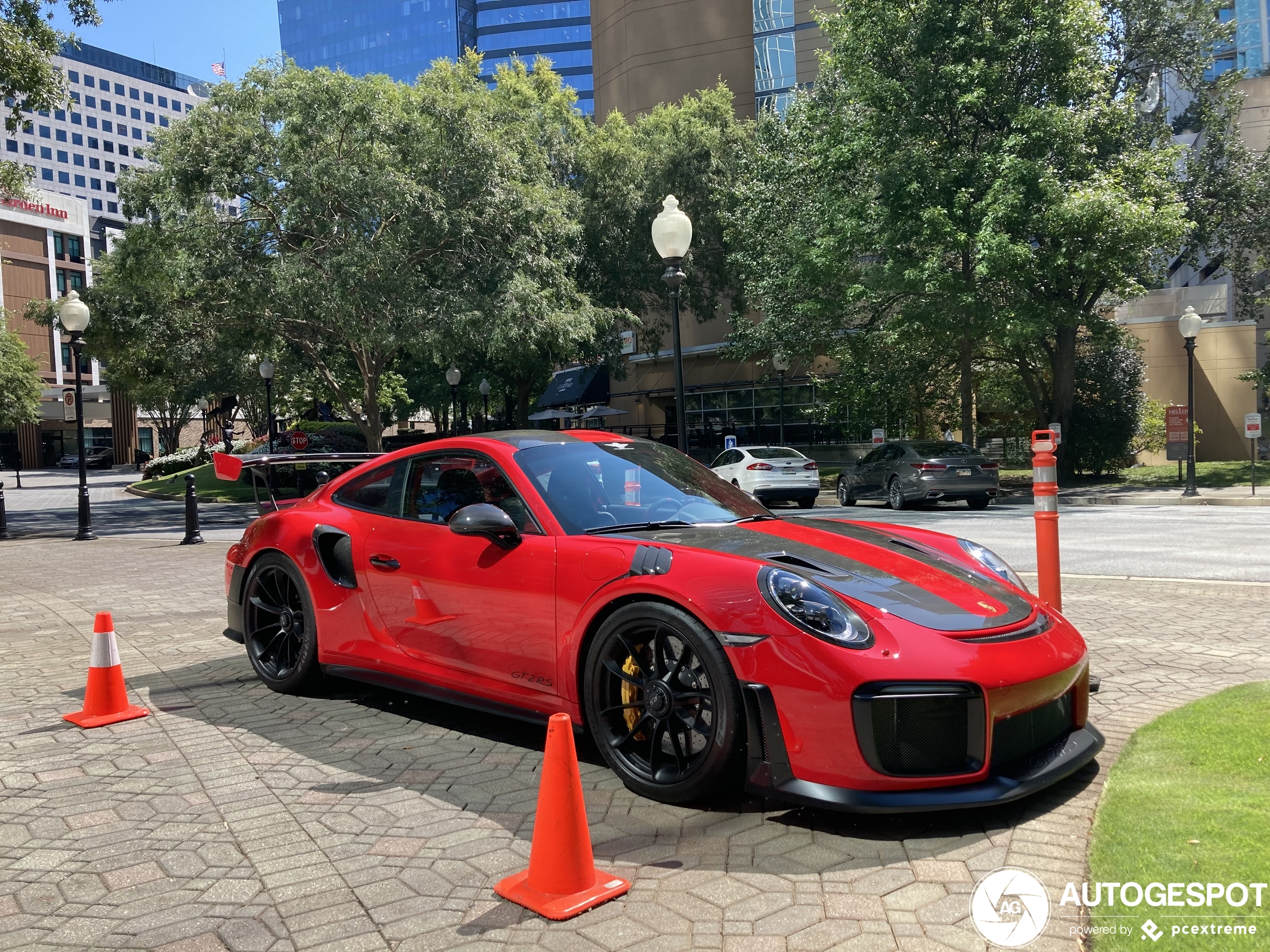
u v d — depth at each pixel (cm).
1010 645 298
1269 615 620
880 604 303
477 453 418
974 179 1827
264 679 495
